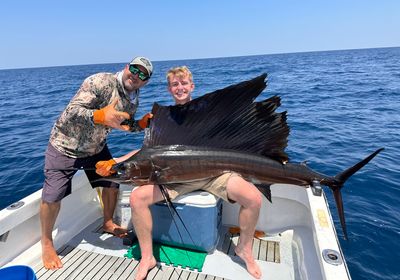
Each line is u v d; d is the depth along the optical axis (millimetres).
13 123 9906
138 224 1987
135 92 2309
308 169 2010
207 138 1999
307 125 7707
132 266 2129
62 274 2047
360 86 16078
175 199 2094
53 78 44500
